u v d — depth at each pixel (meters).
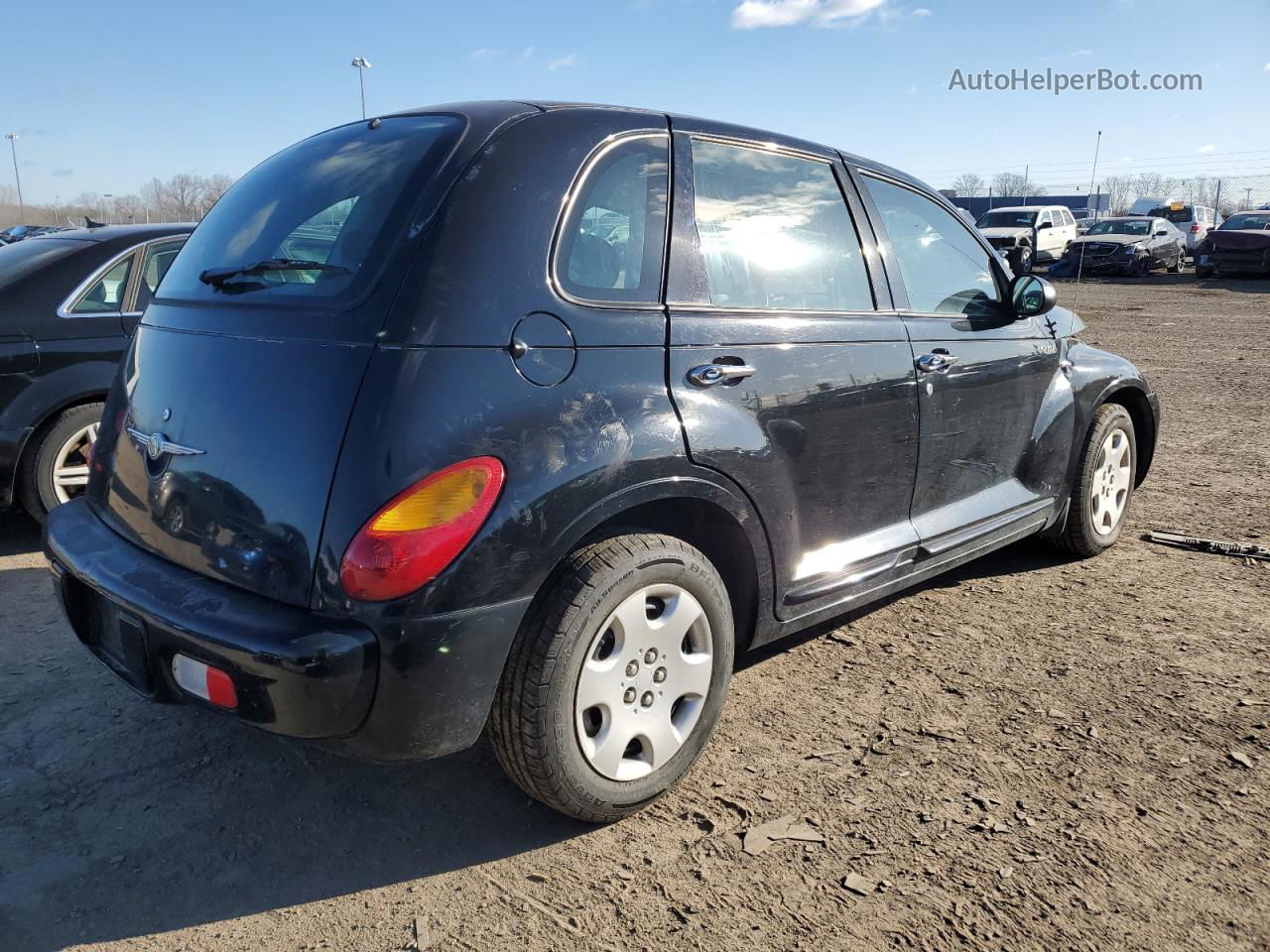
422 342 2.21
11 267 4.79
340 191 2.62
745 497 2.78
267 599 2.23
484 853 2.54
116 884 2.40
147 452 2.54
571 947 2.19
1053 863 2.48
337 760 2.98
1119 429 4.75
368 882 2.43
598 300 2.52
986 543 3.91
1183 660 3.64
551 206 2.48
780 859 2.50
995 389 3.84
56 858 2.49
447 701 2.23
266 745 3.05
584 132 2.65
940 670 3.56
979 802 2.74
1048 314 4.34
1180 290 22.70
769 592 2.95
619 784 2.57
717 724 3.09
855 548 3.28
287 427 2.25
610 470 2.40
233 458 2.31
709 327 2.73
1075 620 4.02
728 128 3.06
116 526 2.67
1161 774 2.88
